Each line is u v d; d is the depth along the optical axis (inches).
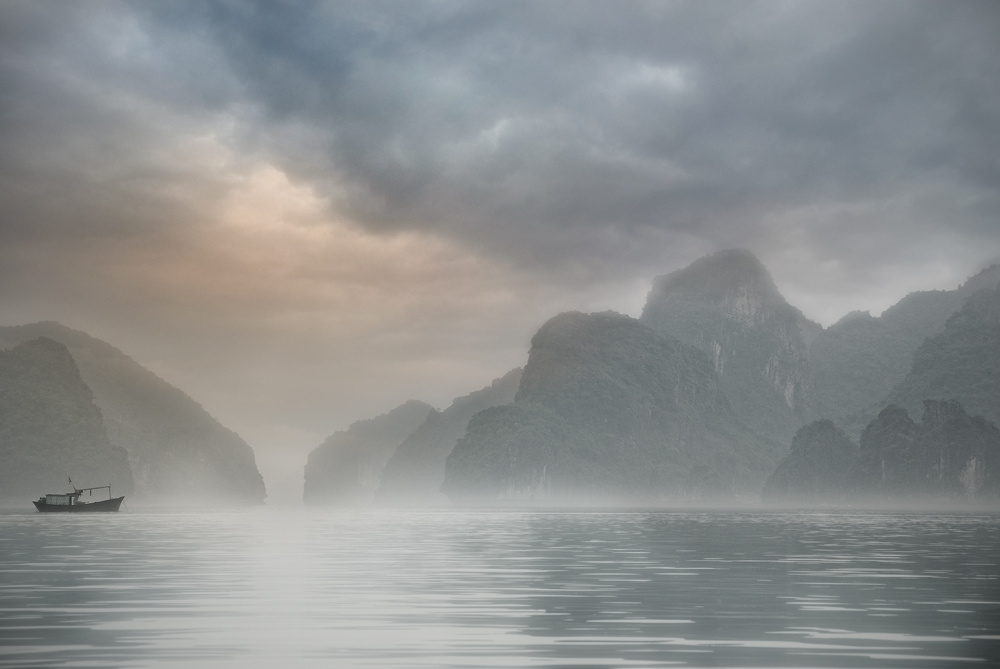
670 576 1891.0
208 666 913.5
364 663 932.0
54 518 6156.5
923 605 1409.9
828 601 1460.4
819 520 6510.8
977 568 2110.0
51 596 1489.9
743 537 3698.3
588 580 1798.7
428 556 2484.0
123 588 1616.6
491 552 2677.2
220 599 1456.7
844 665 926.4
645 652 997.8
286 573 1930.4
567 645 1042.7
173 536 3587.6
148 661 936.9
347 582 1742.1
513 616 1279.5
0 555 2458.2
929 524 5669.3
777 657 970.1
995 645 1049.5
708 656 975.0
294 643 1048.8
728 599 1485.0
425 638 1087.6
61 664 919.0
